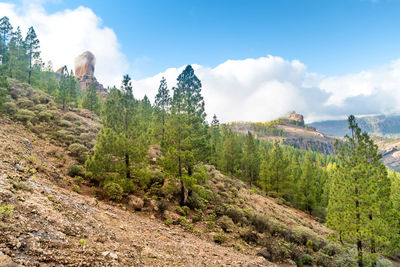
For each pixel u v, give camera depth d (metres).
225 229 16.45
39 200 7.61
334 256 16.70
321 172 58.09
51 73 62.53
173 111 20.59
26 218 5.97
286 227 19.61
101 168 16.31
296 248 15.64
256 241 16.02
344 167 15.38
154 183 19.17
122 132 19.19
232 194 25.88
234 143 43.66
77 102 59.19
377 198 13.53
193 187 17.80
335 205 15.24
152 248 8.66
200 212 17.53
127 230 9.77
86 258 5.63
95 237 7.18
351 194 14.27
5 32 45.72
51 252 5.18
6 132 18.19
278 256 13.87
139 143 18.69
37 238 5.40
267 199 32.88
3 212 5.61
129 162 17.97
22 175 9.95
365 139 14.95
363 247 14.42
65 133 25.94
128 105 19.72
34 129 23.75
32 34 48.19
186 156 18.45
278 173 40.09
